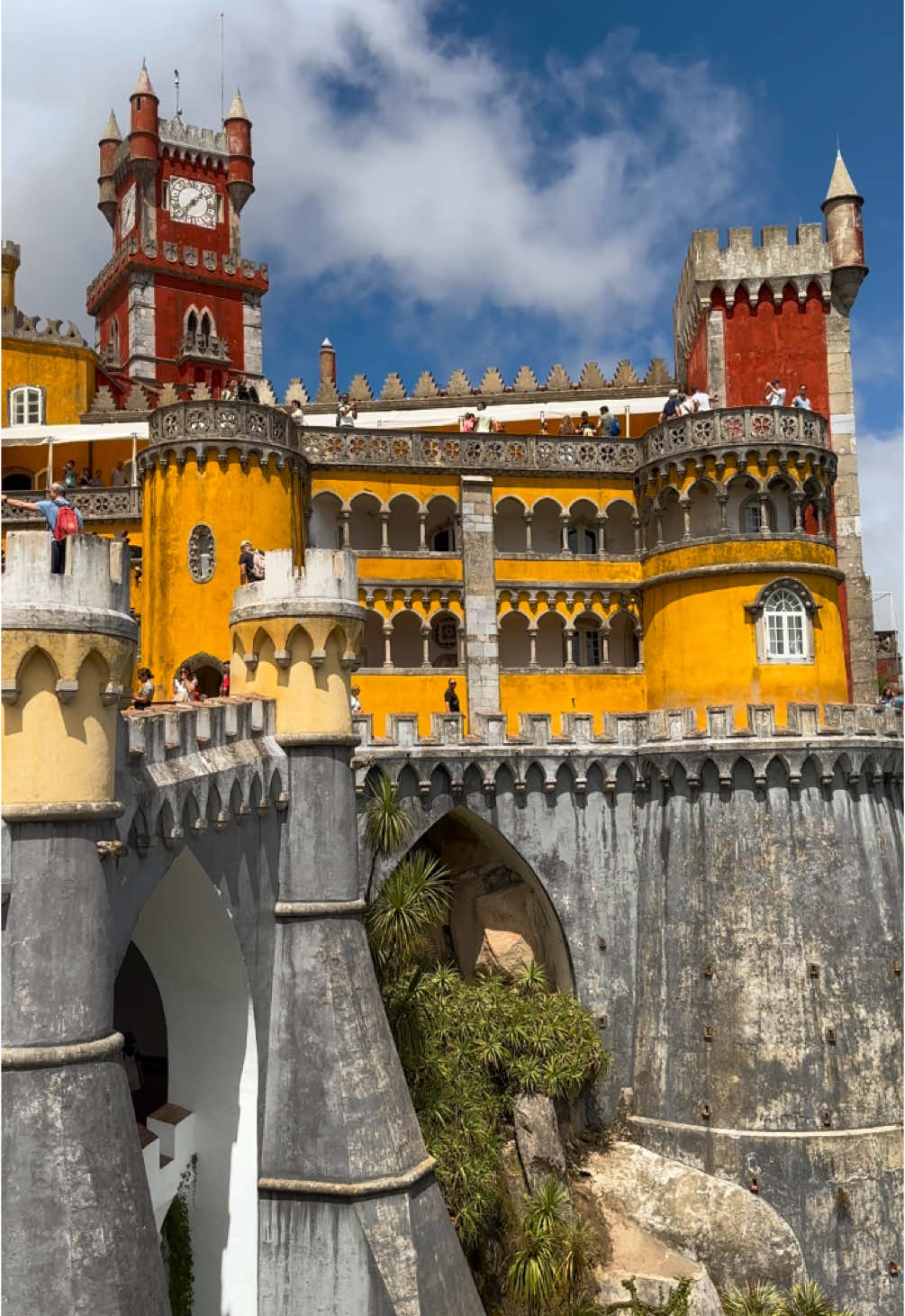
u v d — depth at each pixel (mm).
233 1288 25562
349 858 27969
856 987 38625
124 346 71125
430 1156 27531
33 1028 17594
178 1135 25766
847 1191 36906
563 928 41156
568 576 48500
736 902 39344
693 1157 38188
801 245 51344
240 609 28406
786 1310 33875
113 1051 18375
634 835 42375
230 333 72625
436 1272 25672
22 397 57562
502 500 48500
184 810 22219
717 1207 36156
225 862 24234
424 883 35844
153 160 71125
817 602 44656
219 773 23766
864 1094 37844
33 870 17859
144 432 52406
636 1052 40562
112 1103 18062
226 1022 26031
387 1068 26953
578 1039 38719
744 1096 37812
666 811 41406
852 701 50031
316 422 56938
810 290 51438
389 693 46719
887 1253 36906
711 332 51312
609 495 49188
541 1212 33000
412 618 49438
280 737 27484
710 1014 38875
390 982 35000
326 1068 26062
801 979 38406
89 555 18484
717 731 40219
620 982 41281
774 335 51312
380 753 38812
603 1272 34125
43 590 17906
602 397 57688
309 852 27344
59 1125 17375
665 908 40719
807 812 39875
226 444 42625
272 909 26781
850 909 39344
